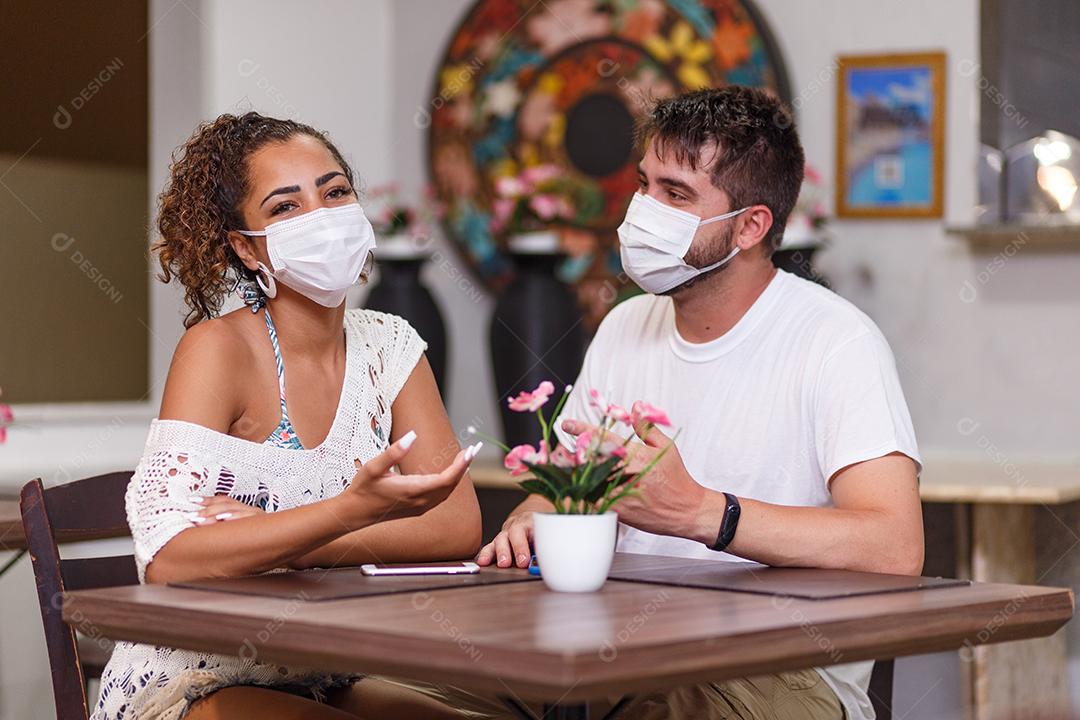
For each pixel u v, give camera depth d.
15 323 4.11
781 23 4.25
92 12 4.25
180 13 4.30
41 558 1.84
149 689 1.77
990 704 3.20
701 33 4.33
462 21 4.71
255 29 4.41
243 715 1.65
